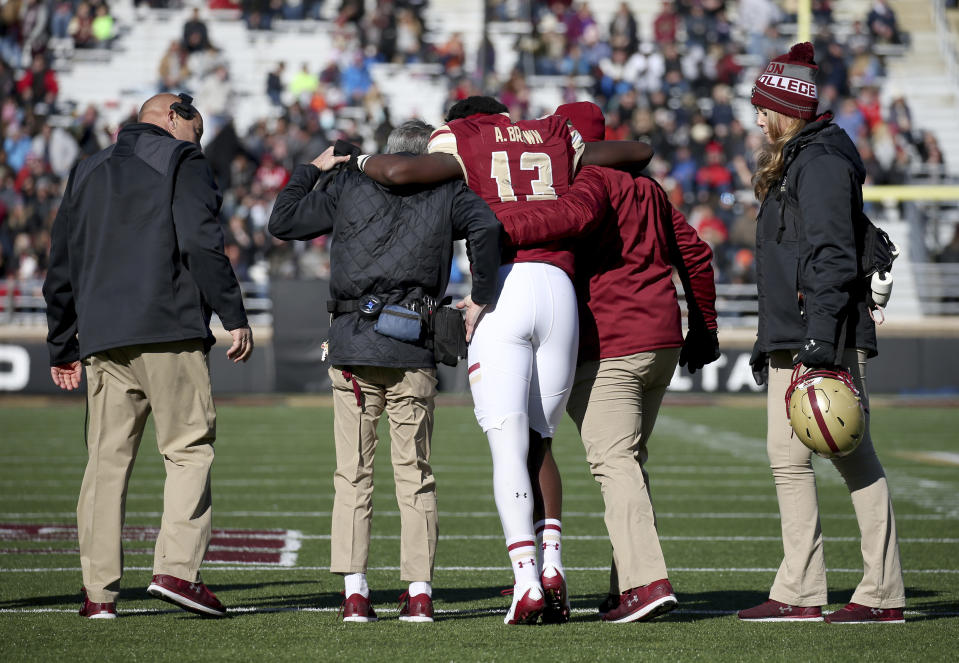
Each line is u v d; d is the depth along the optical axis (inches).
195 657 501.7
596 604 671.8
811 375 574.6
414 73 3275.1
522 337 578.9
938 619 615.2
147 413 614.9
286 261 2615.7
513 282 580.1
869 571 601.6
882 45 3376.0
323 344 603.5
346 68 3137.3
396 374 586.2
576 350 593.6
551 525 590.9
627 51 3159.5
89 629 565.9
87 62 3312.0
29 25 3277.6
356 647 523.8
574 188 595.2
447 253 587.2
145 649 517.7
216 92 3051.2
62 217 615.2
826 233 568.1
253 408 2293.3
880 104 3090.6
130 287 588.7
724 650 525.0
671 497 1226.0
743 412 2245.3
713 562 839.1
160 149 604.1
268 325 2506.2
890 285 590.9
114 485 604.1
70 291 625.9
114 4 3395.7
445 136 594.6
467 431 1910.7
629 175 622.2
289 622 588.7
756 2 3230.8
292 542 909.2
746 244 2620.6
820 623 597.0
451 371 2492.6
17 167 2901.1
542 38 3250.5
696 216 2655.0
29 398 2423.7
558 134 605.0
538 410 590.9
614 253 607.5
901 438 1823.3
